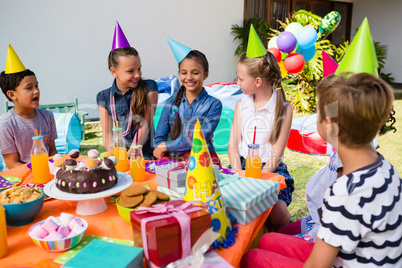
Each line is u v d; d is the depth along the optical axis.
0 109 4.79
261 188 1.13
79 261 0.72
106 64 5.50
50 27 4.99
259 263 1.07
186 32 6.12
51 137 2.03
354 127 0.78
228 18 6.56
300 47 3.53
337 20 4.46
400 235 0.82
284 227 1.66
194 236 0.79
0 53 4.75
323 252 0.81
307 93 5.99
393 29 9.37
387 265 0.82
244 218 1.00
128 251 0.76
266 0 7.38
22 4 4.75
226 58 6.71
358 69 0.87
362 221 0.78
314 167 3.34
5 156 1.83
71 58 5.21
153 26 5.77
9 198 1.01
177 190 1.11
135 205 0.96
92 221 1.02
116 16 5.43
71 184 1.02
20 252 0.85
